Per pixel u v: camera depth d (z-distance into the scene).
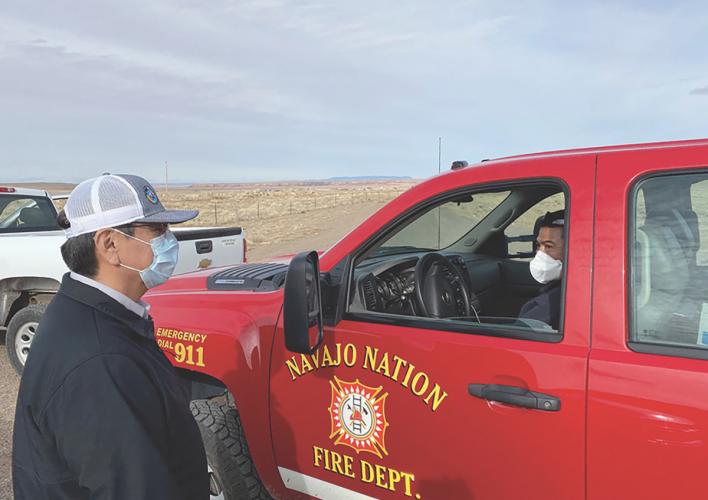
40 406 1.30
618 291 1.80
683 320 1.75
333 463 2.40
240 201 64.88
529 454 1.89
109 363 1.31
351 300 2.39
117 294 1.50
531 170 2.06
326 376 2.37
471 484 2.02
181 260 5.21
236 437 2.78
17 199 6.91
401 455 2.19
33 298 5.82
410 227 3.06
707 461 1.61
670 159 1.83
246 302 2.73
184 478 1.49
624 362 1.74
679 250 1.80
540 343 1.91
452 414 2.04
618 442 1.73
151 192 1.58
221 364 2.71
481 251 3.53
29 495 1.36
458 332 2.08
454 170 2.28
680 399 1.64
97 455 1.26
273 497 2.75
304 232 23.39
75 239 1.47
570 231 1.91
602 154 1.96
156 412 1.36
